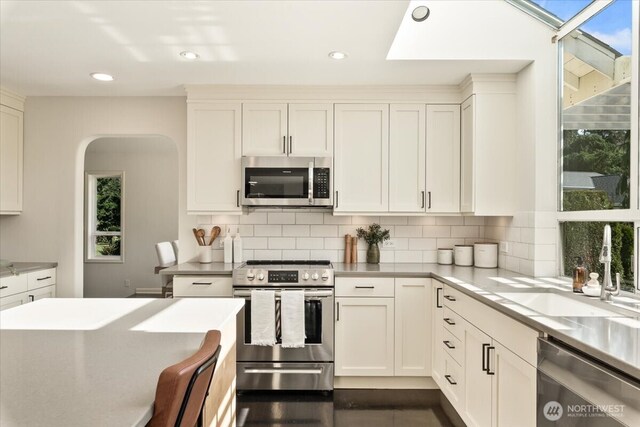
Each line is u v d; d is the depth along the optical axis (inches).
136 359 46.1
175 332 56.7
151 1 77.2
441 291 110.3
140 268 257.3
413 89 125.9
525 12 106.4
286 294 113.6
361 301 117.4
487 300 78.4
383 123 126.7
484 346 80.7
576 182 99.9
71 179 138.5
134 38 93.0
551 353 57.7
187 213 129.3
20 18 83.6
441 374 109.2
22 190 138.3
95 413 33.4
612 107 87.7
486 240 137.8
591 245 95.3
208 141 127.1
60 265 138.5
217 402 63.3
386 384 120.2
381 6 78.7
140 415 33.2
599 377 47.8
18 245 138.9
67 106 138.1
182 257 138.6
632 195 81.4
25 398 36.1
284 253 139.8
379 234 137.1
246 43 95.3
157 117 138.3
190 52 100.5
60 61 106.5
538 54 106.4
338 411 106.5
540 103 106.7
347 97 127.0
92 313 67.1
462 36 105.7
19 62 107.3
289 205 125.4
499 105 117.1
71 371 42.4
